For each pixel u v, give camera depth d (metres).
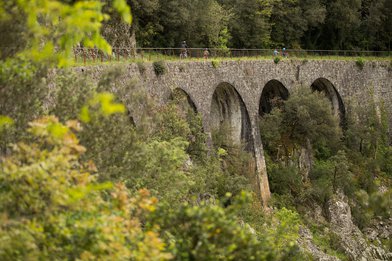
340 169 54.16
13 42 14.20
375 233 52.19
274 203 49.44
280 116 52.53
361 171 59.50
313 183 53.59
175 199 22.59
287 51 67.75
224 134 46.84
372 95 67.56
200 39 60.28
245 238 14.63
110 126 17.80
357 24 78.69
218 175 39.25
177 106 37.34
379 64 69.25
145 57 43.94
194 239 14.33
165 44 56.38
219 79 46.25
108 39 43.28
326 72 61.34
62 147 12.94
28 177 11.88
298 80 56.88
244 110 49.41
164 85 39.16
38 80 16.17
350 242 48.88
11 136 16.03
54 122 12.65
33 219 12.06
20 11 13.59
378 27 81.88
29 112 16.75
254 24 66.12
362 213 52.84
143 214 15.87
